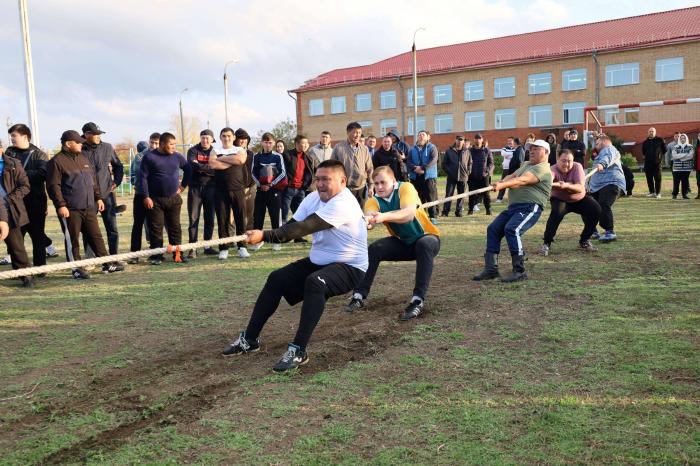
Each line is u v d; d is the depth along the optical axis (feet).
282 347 16.83
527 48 148.36
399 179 40.29
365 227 16.16
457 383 13.69
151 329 19.07
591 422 11.53
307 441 11.18
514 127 144.77
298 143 36.37
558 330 17.21
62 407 13.21
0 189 25.99
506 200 60.23
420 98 156.04
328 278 15.24
